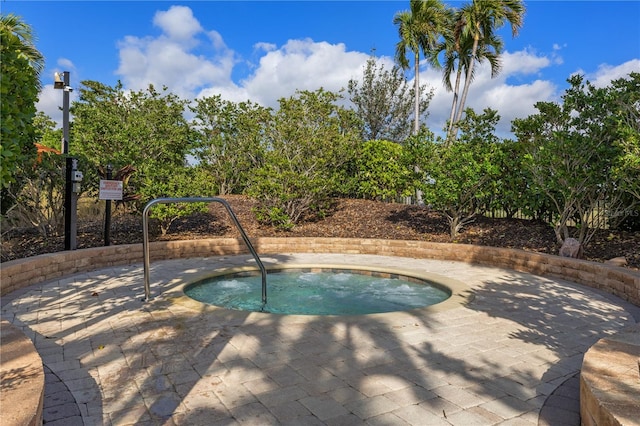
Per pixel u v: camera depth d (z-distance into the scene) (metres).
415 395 3.04
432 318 4.93
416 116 16.97
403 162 10.66
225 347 3.94
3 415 1.91
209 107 14.96
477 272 7.95
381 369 3.49
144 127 11.69
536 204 9.21
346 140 11.97
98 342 4.05
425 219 11.77
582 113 8.27
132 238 9.70
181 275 7.33
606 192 8.12
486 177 9.27
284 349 3.91
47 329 4.43
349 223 11.98
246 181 14.91
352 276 8.13
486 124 10.34
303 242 10.39
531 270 7.86
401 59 18.27
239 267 8.13
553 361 3.72
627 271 6.11
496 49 18.09
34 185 8.60
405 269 8.05
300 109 11.78
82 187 9.38
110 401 2.91
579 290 6.47
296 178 10.97
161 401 2.92
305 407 2.85
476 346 4.06
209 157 15.09
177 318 4.80
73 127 12.55
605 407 2.07
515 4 15.69
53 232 9.37
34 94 3.12
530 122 9.05
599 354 2.79
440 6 16.62
